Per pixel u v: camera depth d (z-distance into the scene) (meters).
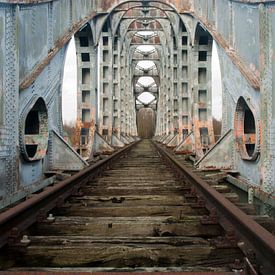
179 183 7.91
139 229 4.38
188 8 17.70
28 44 8.82
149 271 2.97
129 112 41.44
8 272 2.86
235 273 2.81
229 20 10.59
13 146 7.66
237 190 9.41
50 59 10.08
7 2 7.32
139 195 6.47
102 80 25.44
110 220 4.66
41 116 9.98
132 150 22.84
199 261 3.37
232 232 3.66
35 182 9.22
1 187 7.12
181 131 23.25
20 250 3.54
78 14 14.91
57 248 3.55
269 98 7.41
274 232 4.42
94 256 3.49
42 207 4.91
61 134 11.48
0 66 7.15
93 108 17.80
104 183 8.02
